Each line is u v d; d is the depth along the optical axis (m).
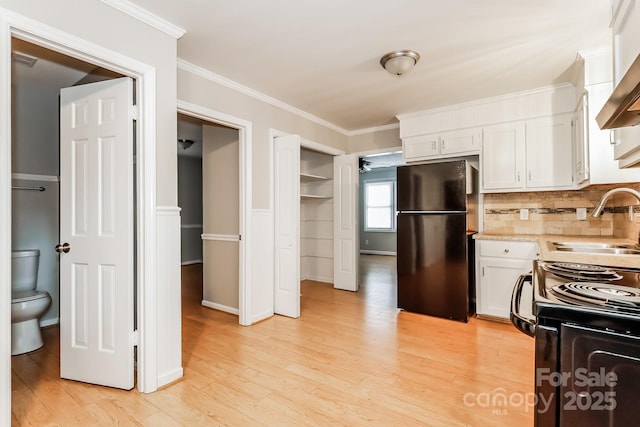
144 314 1.98
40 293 2.71
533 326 0.86
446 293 3.32
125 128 2.00
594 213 1.51
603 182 2.46
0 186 1.44
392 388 2.03
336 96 3.42
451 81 3.03
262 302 3.35
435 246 3.38
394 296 4.27
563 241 2.51
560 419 0.75
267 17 2.06
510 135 3.33
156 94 2.04
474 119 3.53
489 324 3.17
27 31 1.50
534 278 1.15
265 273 3.39
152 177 2.00
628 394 0.68
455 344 2.70
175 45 2.16
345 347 2.65
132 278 2.02
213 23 2.12
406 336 2.88
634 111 1.08
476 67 2.74
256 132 3.30
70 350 2.13
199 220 7.43
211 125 3.78
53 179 3.29
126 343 2.00
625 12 1.13
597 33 2.22
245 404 1.87
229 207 3.60
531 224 3.47
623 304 0.75
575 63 2.66
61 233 2.16
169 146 2.12
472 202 3.59
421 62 2.66
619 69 1.21
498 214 3.64
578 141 2.84
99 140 2.06
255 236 3.27
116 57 1.84
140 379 1.99
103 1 1.78
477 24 2.13
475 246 3.34
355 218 4.57
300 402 1.89
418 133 3.91
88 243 2.09
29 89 3.07
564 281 1.08
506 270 3.14
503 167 3.37
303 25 2.16
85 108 2.10
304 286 4.86
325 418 1.74
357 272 4.61
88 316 2.09
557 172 3.11
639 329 0.67
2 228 1.45
